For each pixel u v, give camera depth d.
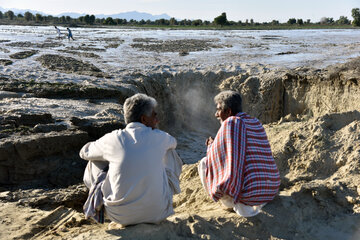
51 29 50.91
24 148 5.41
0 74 13.07
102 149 3.03
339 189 3.78
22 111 8.30
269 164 3.29
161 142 3.02
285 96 14.44
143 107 3.02
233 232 3.21
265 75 15.06
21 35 36.41
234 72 16.00
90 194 3.09
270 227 3.31
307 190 3.81
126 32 46.75
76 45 27.42
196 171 5.77
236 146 3.14
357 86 12.05
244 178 3.22
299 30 58.00
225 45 28.59
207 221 3.32
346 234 3.23
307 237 3.22
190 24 80.06
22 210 3.81
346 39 35.84
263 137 3.35
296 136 4.96
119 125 7.34
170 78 15.98
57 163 5.71
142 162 2.87
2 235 3.16
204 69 16.69
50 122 7.16
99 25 71.38
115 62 18.97
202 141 14.66
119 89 12.57
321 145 4.60
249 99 14.98
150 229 3.00
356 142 4.48
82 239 2.88
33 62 17.45
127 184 2.85
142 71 16.14
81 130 6.55
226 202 3.52
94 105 10.37
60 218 3.71
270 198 3.38
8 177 5.38
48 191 4.98
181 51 24.28
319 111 13.30
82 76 14.09
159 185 2.97
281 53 22.89
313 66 17.16
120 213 2.94
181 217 3.34
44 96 10.95
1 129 6.16
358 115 5.19
